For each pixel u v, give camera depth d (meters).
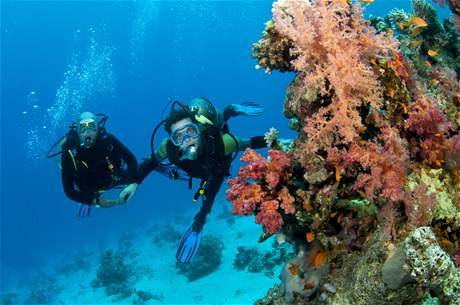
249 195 2.67
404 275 1.95
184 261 5.21
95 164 6.50
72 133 6.56
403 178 2.31
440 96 3.08
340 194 2.57
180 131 5.05
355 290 2.15
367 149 2.35
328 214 2.47
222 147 5.28
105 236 26.89
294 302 2.58
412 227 2.07
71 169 6.52
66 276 18.69
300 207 2.62
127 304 11.30
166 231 17.75
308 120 2.34
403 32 4.03
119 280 13.60
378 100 2.35
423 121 2.49
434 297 1.99
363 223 2.43
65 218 45.97
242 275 10.09
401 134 2.65
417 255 1.79
